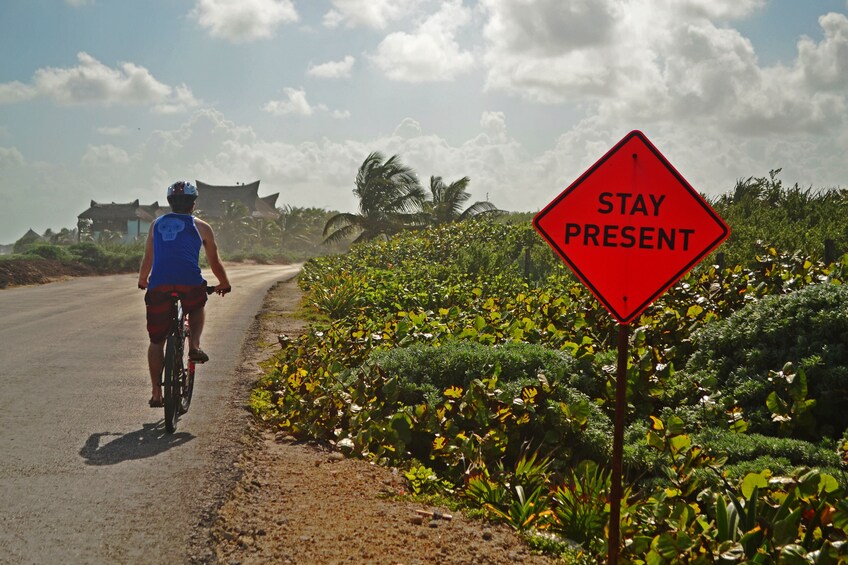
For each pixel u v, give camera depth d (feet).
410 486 19.56
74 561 12.99
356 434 23.12
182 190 21.58
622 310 13.55
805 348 24.59
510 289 57.98
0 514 14.85
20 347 35.01
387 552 14.14
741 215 70.08
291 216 328.49
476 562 14.32
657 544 13.96
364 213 133.08
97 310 52.60
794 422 22.12
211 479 17.39
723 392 24.93
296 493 17.11
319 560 13.51
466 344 28.63
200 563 13.14
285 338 34.86
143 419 22.61
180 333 21.88
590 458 22.52
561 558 15.39
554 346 31.42
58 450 19.13
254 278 105.40
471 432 23.38
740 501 15.88
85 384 27.09
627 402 25.14
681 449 19.22
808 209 69.21
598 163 13.60
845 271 33.12
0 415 22.39
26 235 365.20
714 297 34.71
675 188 13.52
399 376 26.66
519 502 18.42
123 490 16.44
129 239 328.08
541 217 13.62
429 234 96.17
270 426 23.63
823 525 14.71
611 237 13.57
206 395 26.53
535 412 23.59
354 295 54.60
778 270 36.27
